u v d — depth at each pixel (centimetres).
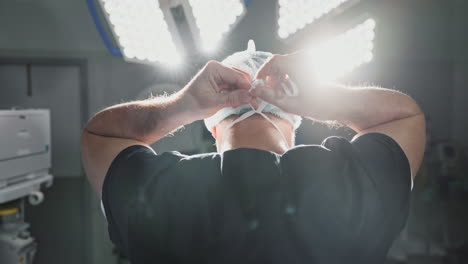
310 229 46
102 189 49
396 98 53
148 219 47
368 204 46
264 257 45
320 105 51
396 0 435
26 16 392
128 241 48
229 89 54
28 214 390
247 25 394
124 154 50
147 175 48
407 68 442
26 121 244
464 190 383
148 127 51
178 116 51
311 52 53
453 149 400
